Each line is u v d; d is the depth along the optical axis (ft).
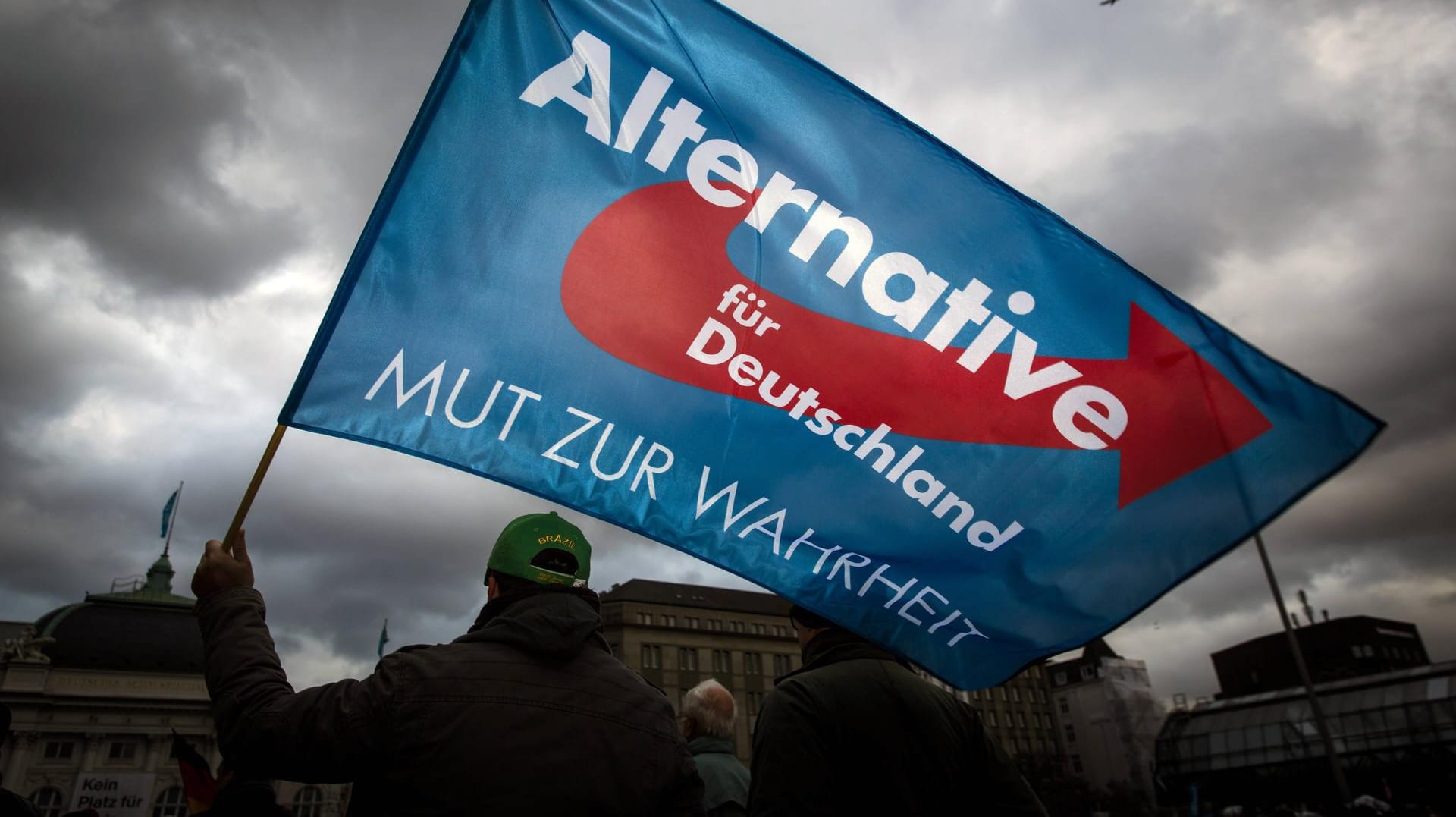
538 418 9.95
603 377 10.22
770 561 9.75
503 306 10.31
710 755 14.85
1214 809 222.69
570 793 7.22
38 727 212.23
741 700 258.37
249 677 7.12
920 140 10.98
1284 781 210.59
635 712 8.11
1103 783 314.76
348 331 9.82
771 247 10.78
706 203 10.98
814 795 7.97
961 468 9.99
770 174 11.02
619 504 9.73
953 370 10.29
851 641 9.58
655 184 11.02
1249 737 221.25
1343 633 331.98
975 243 10.61
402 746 7.01
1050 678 352.49
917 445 10.09
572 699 7.74
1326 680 321.32
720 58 11.41
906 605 9.67
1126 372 9.96
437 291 10.21
